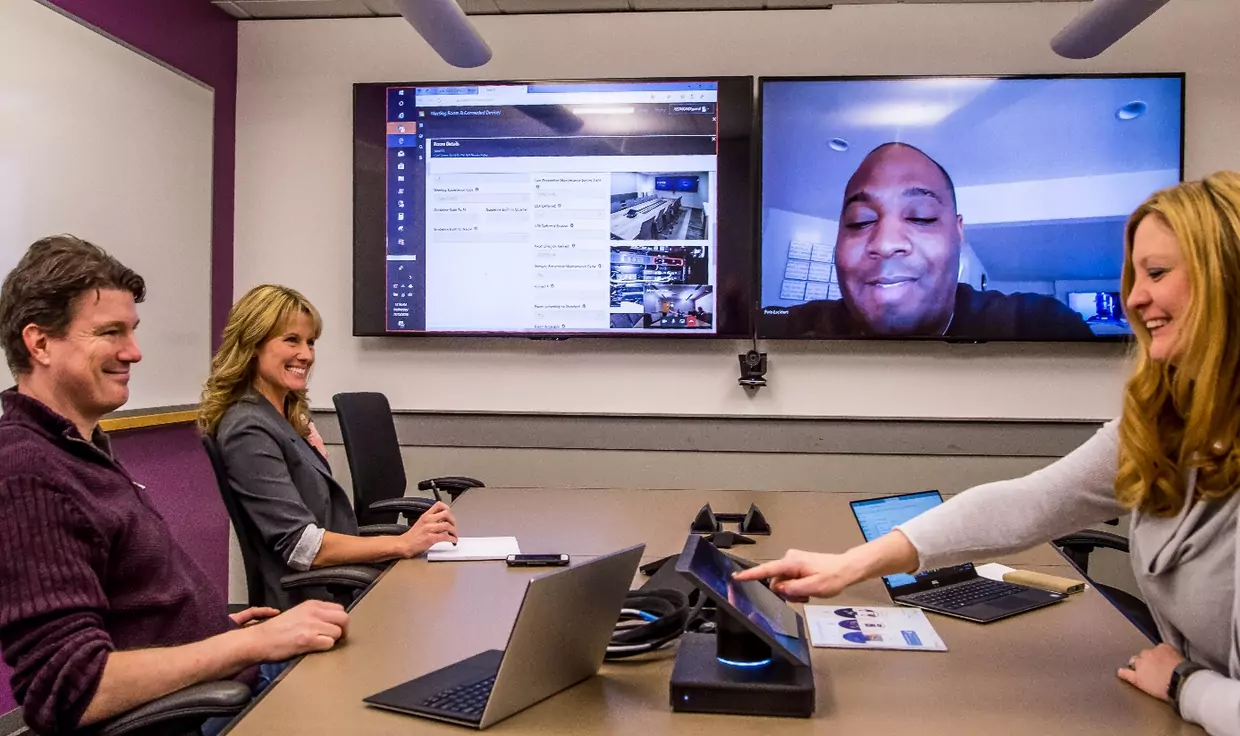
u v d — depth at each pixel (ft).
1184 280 3.49
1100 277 11.85
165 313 11.44
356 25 12.95
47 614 3.97
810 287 12.12
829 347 12.42
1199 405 3.49
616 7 12.48
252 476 6.51
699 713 3.74
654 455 12.67
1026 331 11.92
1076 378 12.17
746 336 12.21
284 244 13.08
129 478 4.95
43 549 4.06
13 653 3.96
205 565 12.25
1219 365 3.43
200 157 12.20
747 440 12.54
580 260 12.37
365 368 12.99
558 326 12.44
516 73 12.71
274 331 6.93
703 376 12.57
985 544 4.41
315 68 13.00
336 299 13.04
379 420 10.16
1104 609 5.30
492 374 12.82
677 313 12.29
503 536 7.32
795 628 4.20
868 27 12.32
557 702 3.87
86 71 9.91
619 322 12.35
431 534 6.55
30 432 4.36
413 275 12.55
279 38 13.05
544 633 3.65
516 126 12.37
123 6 10.63
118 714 3.99
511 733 3.53
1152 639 4.73
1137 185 11.79
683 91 12.16
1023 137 11.86
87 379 4.58
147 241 11.05
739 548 6.92
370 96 12.53
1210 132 12.03
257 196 13.10
